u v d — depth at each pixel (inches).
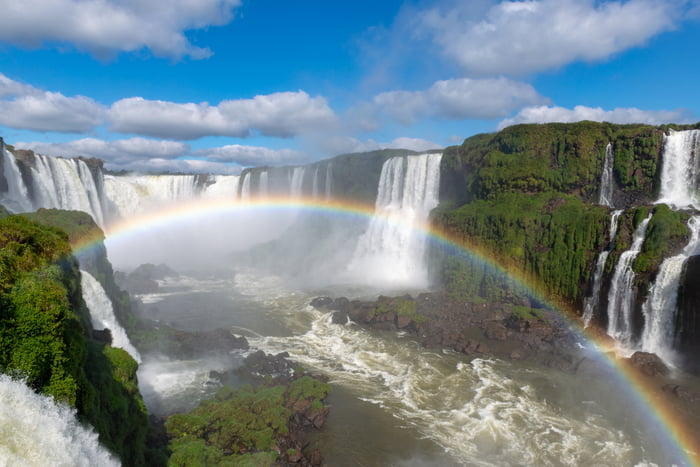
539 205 2610.7
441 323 2337.6
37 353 736.3
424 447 1304.1
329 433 1363.2
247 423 1312.7
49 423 688.4
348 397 1584.6
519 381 1717.5
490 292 2564.0
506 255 2536.9
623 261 2009.1
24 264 893.2
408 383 1702.8
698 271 1689.2
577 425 1412.4
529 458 1254.3
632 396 1547.7
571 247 2301.9
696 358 1685.5
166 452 1138.7
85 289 1546.5
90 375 951.6
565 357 1871.3
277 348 2068.2
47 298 790.5
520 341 2064.5
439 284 3002.0
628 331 1963.6
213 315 2591.0
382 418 1451.8
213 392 1572.3
